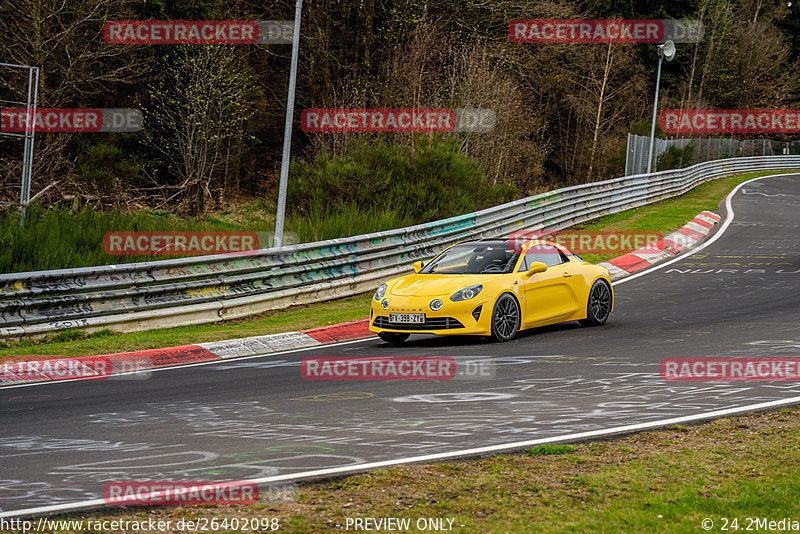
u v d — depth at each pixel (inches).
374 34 2719.0
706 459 381.1
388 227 1333.7
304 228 1274.6
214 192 2460.6
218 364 719.7
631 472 361.7
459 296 757.9
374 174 1530.5
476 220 1418.6
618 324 864.9
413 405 518.3
